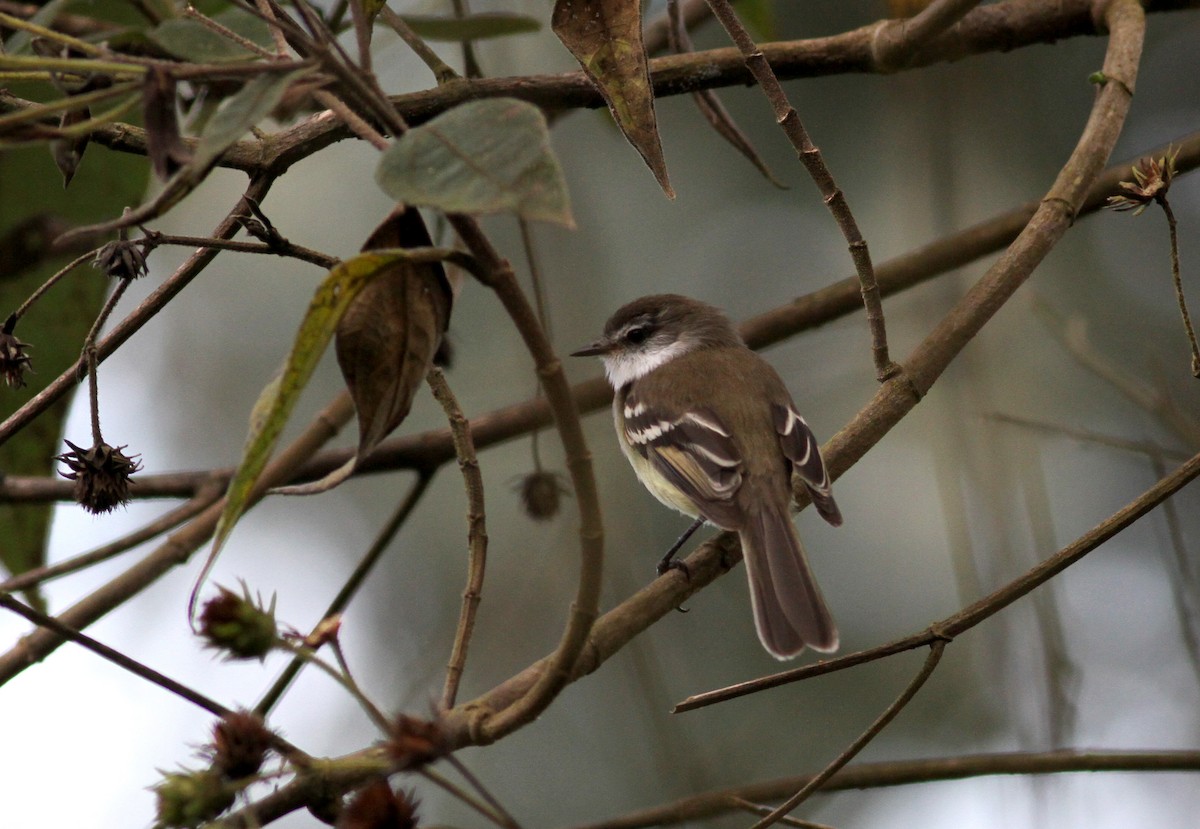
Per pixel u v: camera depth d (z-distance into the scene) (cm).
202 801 412
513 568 1167
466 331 1316
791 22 1311
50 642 745
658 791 1179
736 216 1380
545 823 1171
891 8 905
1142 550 1258
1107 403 1288
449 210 358
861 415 720
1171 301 1351
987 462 982
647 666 981
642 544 1118
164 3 490
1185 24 1420
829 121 1370
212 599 419
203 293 1356
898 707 583
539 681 462
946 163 1123
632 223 1370
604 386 1033
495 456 1270
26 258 889
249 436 412
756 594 734
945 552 1259
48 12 512
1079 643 1075
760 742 1149
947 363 715
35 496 848
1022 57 1375
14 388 660
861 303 939
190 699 470
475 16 790
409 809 418
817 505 724
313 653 423
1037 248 713
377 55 1083
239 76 388
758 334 955
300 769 427
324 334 404
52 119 652
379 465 910
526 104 380
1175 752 693
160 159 386
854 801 1145
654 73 816
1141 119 1423
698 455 852
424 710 1045
